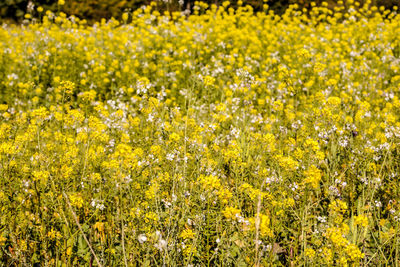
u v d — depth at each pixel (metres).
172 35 9.00
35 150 3.30
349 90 5.44
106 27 10.37
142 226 2.11
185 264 1.99
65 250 2.12
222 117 3.23
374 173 2.96
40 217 2.25
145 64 6.98
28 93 5.95
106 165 2.59
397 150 3.04
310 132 3.25
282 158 2.53
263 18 11.88
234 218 2.01
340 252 1.87
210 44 8.61
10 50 7.65
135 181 2.42
